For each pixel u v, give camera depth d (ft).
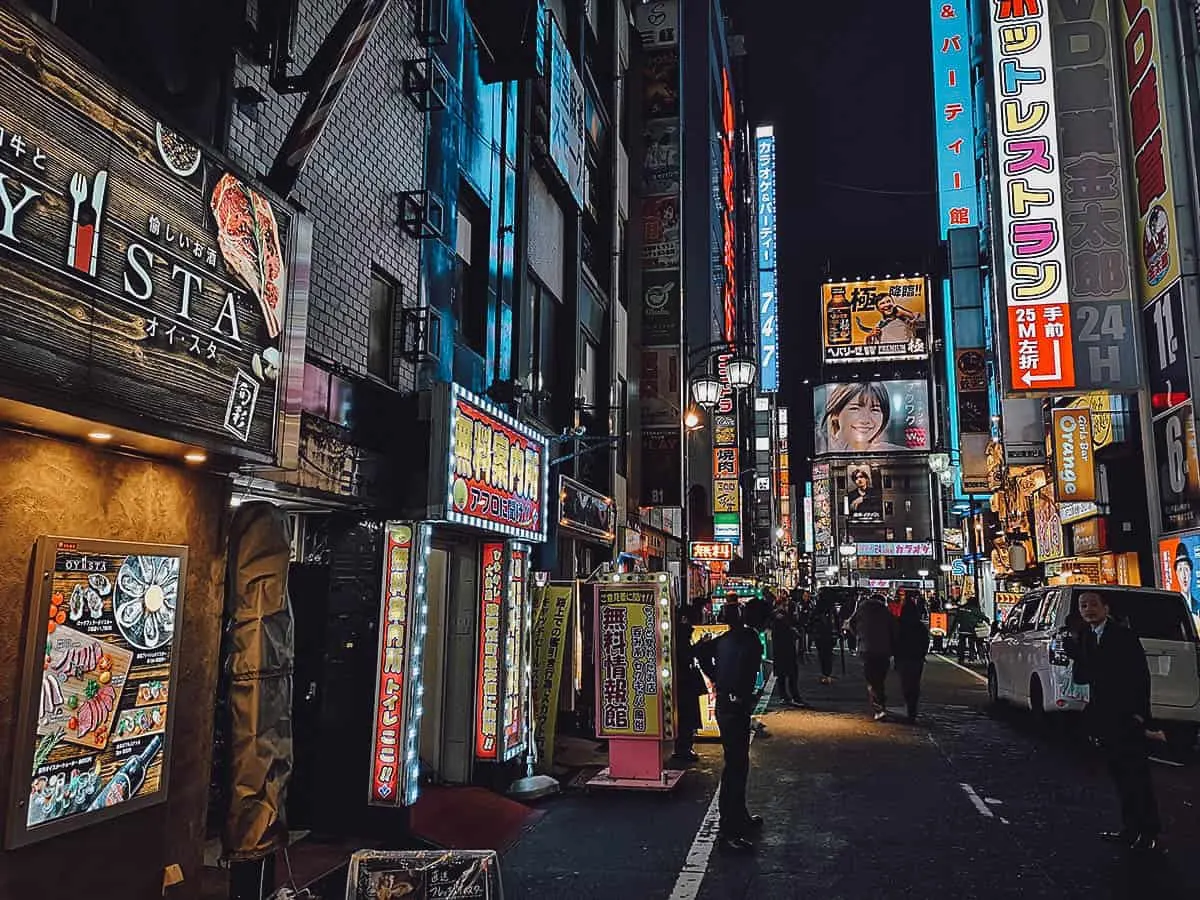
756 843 23.63
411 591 24.82
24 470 13.48
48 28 12.52
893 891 19.65
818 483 325.42
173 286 14.96
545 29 52.06
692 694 37.19
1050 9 59.06
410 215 30.89
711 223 124.36
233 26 21.27
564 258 58.39
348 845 23.11
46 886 13.46
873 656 47.78
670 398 81.10
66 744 13.62
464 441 27.02
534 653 35.60
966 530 166.09
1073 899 19.10
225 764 18.12
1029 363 56.65
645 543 81.05
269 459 17.54
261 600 18.71
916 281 325.62
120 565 14.78
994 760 35.81
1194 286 51.88
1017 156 58.13
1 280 11.68
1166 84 53.72
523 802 28.94
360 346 26.94
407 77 30.91
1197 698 38.83
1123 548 70.54
